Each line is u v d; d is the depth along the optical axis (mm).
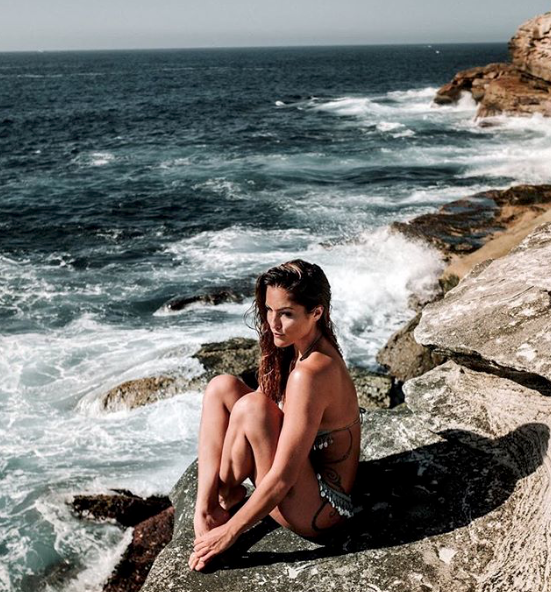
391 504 3395
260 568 3037
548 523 2893
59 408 8859
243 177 23859
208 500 3037
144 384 8977
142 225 17984
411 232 14148
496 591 2721
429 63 143500
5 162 28781
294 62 168500
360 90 70062
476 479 3480
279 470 2822
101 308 12180
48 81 96875
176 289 13062
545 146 28125
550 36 33656
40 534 6680
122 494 7195
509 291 4129
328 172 24312
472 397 4023
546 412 3582
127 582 6148
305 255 14281
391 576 2916
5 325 11430
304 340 2986
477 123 35500
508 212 15008
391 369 9492
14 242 16531
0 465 7707
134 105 56531
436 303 4496
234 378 3180
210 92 71562
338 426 3035
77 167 27312
